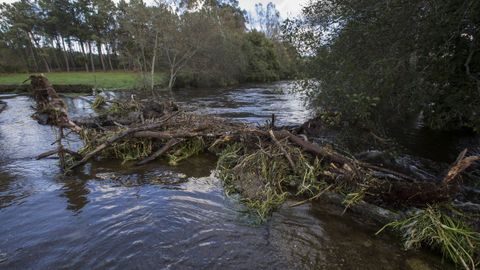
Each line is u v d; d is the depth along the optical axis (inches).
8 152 343.6
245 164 250.8
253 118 540.1
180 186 248.2
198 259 155.3
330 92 295.4
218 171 275.6
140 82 1195.9
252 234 179.0
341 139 347.9
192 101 825.5
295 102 765.9
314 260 155.8
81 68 2527.1
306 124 382.6
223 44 1366.9
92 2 2071.9
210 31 1285.7
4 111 635.5
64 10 2100.1
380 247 166.6
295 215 202.1
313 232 181.6
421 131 418.6
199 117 395.9
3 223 190.9
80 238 173.6
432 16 220.7
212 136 325.7
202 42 1279.5
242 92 1091.9
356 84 269.3
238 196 229.0
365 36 256.8
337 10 289.9
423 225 166.7
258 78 1731.1
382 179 226.5
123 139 320.5
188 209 207.9
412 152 333.7
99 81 1275.8
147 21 1154.7
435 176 262.1
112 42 2202.3
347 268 149.6
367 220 194.7
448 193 181.9
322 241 172.2
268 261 154.6
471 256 148.8
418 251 162.9
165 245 166.6
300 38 329.7
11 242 170.4
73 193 235.0
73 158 303.9
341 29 287.7
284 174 249.4
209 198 226.4
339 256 159.0
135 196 228.8
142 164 302.2
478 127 270.1
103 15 2039.9
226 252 161.3
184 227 185.0
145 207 210.1
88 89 1124.5
